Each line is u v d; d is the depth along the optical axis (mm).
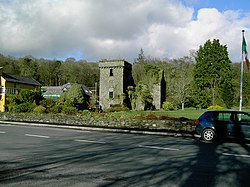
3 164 8305
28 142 13062
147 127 21078
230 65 55719
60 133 17516
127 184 6363
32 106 31844
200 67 55312
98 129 20891
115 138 15352
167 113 33719
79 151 10734
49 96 68812
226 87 52688
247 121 14438
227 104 51688
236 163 8883
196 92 53906
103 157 9562
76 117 24500
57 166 8102
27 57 80312
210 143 14039
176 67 61312
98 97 51844
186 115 31469
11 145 12055
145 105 48219
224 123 14672
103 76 51031
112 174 7266
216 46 55312
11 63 76250
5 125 22984
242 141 15203
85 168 7891
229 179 6938
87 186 6160
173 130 19688
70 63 88312
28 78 63344
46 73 81688
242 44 18922
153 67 53250
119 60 50406
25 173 7258
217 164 8688
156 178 6930
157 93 49812
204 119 15125
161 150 11297
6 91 52719
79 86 39969
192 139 15703
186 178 6973
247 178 7066
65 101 34594
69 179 6723
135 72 63562
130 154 10211
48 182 6445
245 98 54156
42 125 23312
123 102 48219
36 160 8922
